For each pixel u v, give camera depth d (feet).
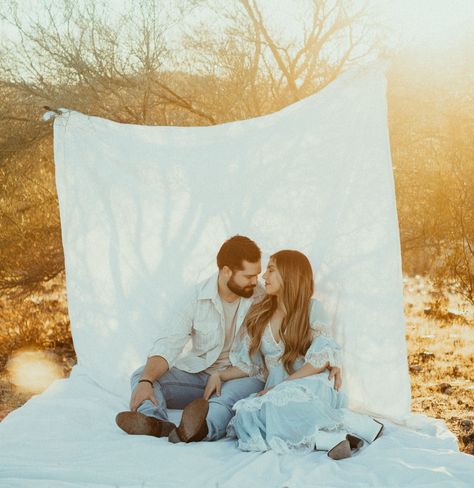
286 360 13.12
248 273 13.97
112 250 16.72
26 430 12.92
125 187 16.70
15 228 27.22
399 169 26.81
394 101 25.05
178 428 12.35
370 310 14.05
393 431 13.08
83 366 16.79
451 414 19.07
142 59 24.00
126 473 10.75
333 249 14.55
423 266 33.14
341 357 13.35
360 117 14.39
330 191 14.89
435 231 26.73
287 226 15.58
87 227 16.80
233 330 14.60
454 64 24.18
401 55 23.67
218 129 16.24
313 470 10.80
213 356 14.43
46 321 29.22
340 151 14.74
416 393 21.08
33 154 26.12
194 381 14.38
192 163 16.46
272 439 11.93
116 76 24.76
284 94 25.99
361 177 14.25
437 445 12.36
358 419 12.53
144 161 16.61
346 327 14.24
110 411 14.44
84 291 16.80
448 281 29.53
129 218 16.72
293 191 15.48
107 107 25.14
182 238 16.52
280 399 12.18
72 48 24.11
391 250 13.94
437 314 29.30
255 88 25.98
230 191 16.20
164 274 16.58
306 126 15.17
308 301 13.26
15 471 10.79
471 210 26.03
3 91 24.79
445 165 26.30
